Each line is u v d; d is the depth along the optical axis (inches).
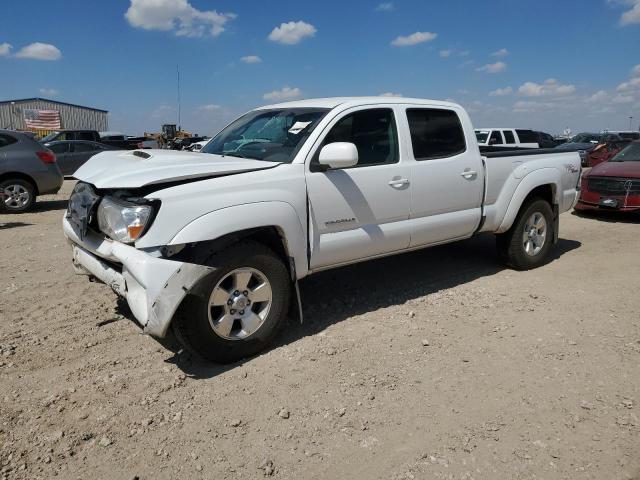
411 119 190.2
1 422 118.4
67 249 274.8
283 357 150.8
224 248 142.2
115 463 106.3
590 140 1071.0
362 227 175.2
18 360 147.3
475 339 164.7
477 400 130.3
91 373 140.9
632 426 119.8
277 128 178.2
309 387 134.9
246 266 144.9
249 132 187.5
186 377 139.9
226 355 144.9
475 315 184.4
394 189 180.5
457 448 112.0
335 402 128.4
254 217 144.6
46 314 181.2
